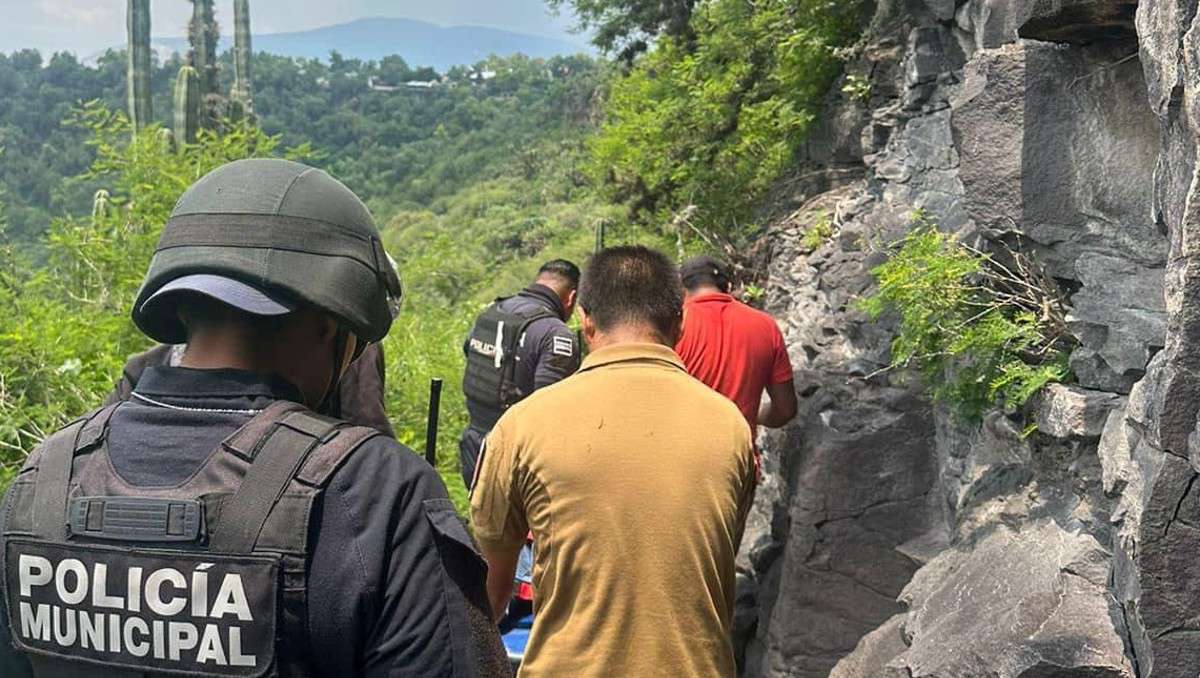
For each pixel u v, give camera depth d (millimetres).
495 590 2730
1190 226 2422
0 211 7387
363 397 3002
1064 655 2717
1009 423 3785
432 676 1310
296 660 1291
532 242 37344
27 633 1372
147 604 1300
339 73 137375
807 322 5836
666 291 2713
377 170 95250
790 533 4902
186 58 17391
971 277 3914
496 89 120750
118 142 7910
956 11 5332
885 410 4801
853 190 6859
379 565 1311
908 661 3121
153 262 1487
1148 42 2744
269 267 1437
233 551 1290
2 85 104688
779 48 8477
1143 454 2732
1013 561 3314
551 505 2467
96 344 6172
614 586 2373
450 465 7027
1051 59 3453
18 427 5348
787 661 4781
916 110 5645
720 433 2523
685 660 2344
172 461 1361
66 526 1354
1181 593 2555
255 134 8422
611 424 2496
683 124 10289
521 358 5238
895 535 4723
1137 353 3135
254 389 1416
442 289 10695
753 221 9383
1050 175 3453
